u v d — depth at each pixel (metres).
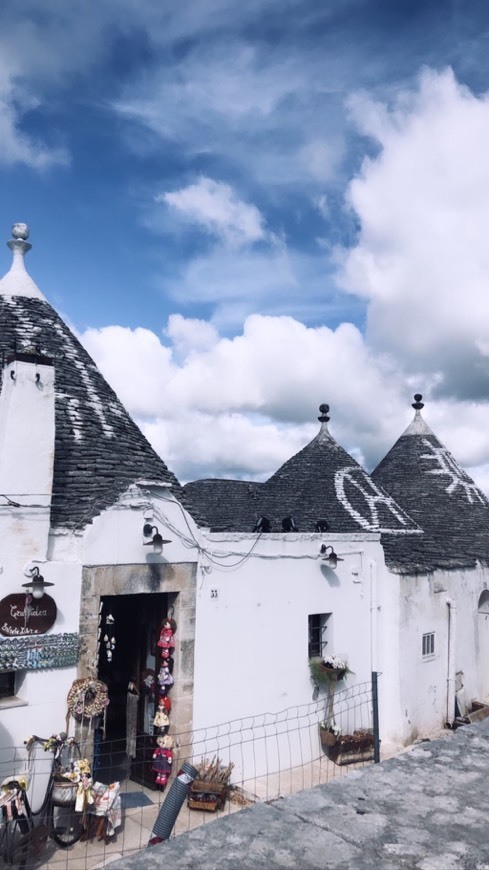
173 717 9.15
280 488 16.77
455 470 18.94
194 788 8.58
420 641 13.18
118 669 11.09
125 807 8.48
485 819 2.97
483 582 15.45
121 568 8.52
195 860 2.59
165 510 9.09
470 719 13.52
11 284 11.51
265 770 10.17
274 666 10.48
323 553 11.43
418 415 20.38
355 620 12.09
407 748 12.06
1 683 7.75
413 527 15.66
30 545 7.83
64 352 10.92
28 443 8.00
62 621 7.93
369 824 2.91
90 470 9.20
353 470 16.81
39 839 6.95
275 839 2.76
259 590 10.36
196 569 9.44
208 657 9.52
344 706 11.65
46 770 7.66
